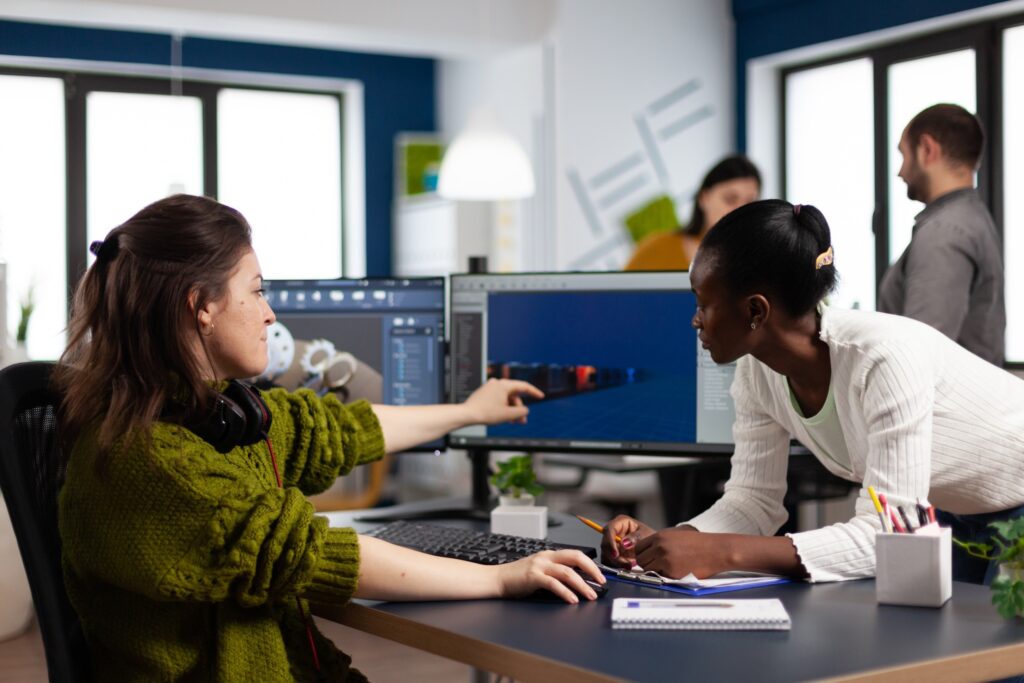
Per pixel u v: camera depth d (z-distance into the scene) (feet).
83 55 20.51
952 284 10.11
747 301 5.24
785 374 5.63
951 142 10.28
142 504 4.39
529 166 17.06
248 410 4.92
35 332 20.80
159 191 21.84
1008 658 4.06
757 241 5.17
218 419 4.77
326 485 6.07
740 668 3.77
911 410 5.12
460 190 16.80
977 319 10.42
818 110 19.94
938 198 10.39
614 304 7.45
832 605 4.72
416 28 19.10
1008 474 5.72
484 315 7.77
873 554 5.17
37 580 4.56
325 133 23.57
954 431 5.61
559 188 19.70
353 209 23.59
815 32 18.97
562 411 7.55
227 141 22.54
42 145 20.89
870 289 18.84
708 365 7.22
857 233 19.13
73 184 21.11
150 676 4.60
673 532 5.26
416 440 6.88
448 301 7.87
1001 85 16.55
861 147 19.08
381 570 4.79
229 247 4.81
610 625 4.43
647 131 20.38
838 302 15.60
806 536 5.20
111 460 4.42
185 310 4.70
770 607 4.45
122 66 20.88
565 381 7.55
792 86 20.49
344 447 6.18
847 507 15.11
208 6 17.61
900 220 18.20
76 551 4.51
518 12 19.85
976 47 16.75
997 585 4.39
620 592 5.09
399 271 23.38
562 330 7.57
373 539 4.89
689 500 13.17
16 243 20.74
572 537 6.58
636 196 20.35
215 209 4.86
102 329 4.66
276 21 18.13
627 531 5.70
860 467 5.65
